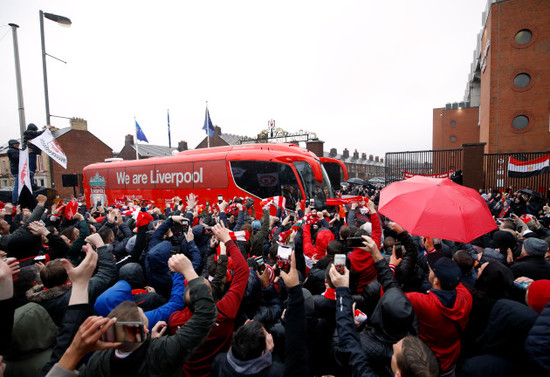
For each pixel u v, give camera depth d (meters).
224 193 11.61
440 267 2.38
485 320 2.68
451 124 40.31
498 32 18.25
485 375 2.10
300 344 1.97
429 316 2.32
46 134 8.16
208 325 1.85
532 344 1.83
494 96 18.50
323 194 11.37
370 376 1.77
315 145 20.58
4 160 37.62
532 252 3.40
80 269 2.01
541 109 17.47
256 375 1.95
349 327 2.06
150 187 14.20
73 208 6.55
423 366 1.44
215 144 45.97
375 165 74.94
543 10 17.22
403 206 3.27
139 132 21.50
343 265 2.25
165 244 3.69
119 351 1.64
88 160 39.09
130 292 2.63
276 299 3.43
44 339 2.39
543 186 15.59
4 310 1.62
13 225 6.52
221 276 2.90
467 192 3.30
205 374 2.48
